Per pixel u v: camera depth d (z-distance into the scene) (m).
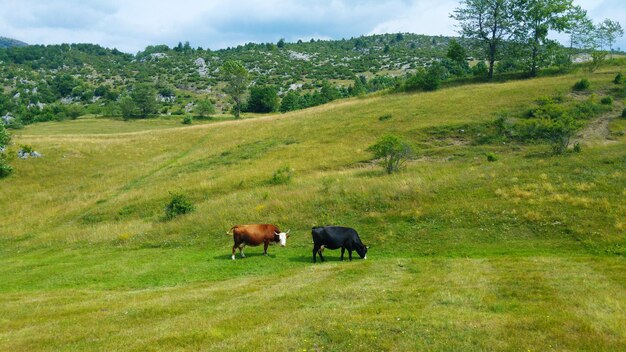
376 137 46.38
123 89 183.62
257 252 21.98
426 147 41.91
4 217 38.16
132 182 44.62
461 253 19.48
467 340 8.57
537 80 60.50
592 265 15.29
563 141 34.38
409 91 70.06
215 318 10.75
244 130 61.81
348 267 17.12
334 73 191.75
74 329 10.55
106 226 31.03
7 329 11.05
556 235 20.05
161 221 30.05
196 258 21.41
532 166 29.38
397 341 8.66
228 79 98.50
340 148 44.91
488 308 10.65
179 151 56.06
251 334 9.35
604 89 50.91
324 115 61.59
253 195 31.84
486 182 27.12
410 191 27.02
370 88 137.00
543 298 11.29
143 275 18.72
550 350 8.05
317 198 28.14
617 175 25.11
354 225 24.42
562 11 65.56
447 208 24.17
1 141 49.72
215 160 47.81
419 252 20.22
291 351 8.43
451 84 70.75
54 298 14.88
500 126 42.94
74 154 53.84
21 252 27.80
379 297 12.05
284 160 43.78
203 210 30.12
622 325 9.01
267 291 13.73
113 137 64.44
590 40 71.81
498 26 68.94
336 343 8.73
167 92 167.38
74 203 39.97
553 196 23.44
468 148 40.03
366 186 29.05
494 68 86.44
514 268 15.33
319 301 11.98
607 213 20.80
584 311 9.97
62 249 27.09
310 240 23.25
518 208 22.89
